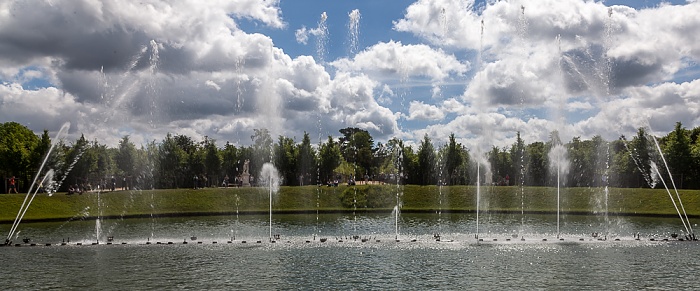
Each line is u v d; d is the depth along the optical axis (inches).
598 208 2748.5
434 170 4008.4
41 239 1892.2
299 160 4067.4
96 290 1146.0
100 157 3794.3
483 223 2331.4
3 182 3927.2
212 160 4195.4
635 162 3688.5
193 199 2987.2
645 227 2155.5
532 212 2741.1
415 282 1202.6
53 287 1176.2
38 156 3651.6
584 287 1147.3
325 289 1148.5
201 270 1333.7
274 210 2878.9
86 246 1708.9
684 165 3560.5
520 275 1259.8
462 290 1131.9
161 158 4060.0
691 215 2502.5
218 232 2058.3
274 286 1174.3
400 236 1895.9
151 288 1159.6
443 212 2837.1
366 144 5723.4
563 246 1654.8
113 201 2886.3
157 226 2276.1
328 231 2078.0
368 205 3058.6
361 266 1373.0
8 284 1205.1
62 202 2800.2
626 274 1266.0
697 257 1464.1
